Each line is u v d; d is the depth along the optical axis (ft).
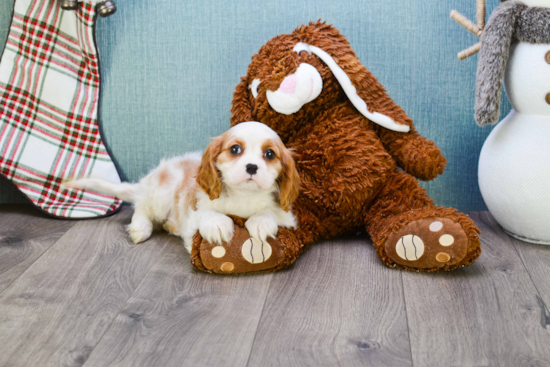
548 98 4.25
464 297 3.69
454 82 5.27
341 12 5.20
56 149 5.40
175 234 4.81
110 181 5.49
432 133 5.39
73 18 5.27
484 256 4.39
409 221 4.07
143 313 3.48
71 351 3.05
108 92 5.50
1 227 5.00
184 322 3.37
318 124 4.56
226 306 3.58
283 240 4.07
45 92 5.34
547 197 4.34
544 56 4.20
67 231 4.93
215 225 3.94
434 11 5.17
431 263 3.99
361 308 3.55
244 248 3.98
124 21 5.35
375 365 2.95
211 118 5.50
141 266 4.20
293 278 4.00
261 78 4.38
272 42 4.58
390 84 5.32
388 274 4.06
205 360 2.98
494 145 4.65
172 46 5.38
